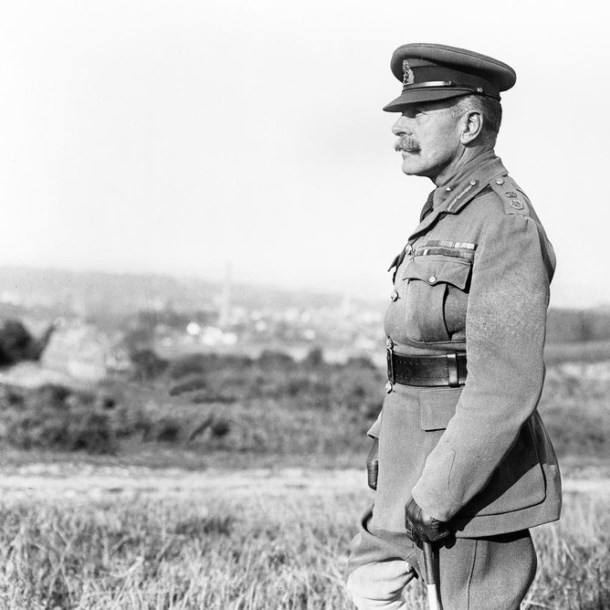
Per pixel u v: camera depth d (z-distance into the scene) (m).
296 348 37.94
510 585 3.49
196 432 17.08
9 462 13.45
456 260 3.42
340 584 5.30
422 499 3.31
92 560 6.03
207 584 5.38
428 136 3.59
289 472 14.33
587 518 7.99
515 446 3.46
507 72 3.59
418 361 3.54
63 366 23.16
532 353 3.27
